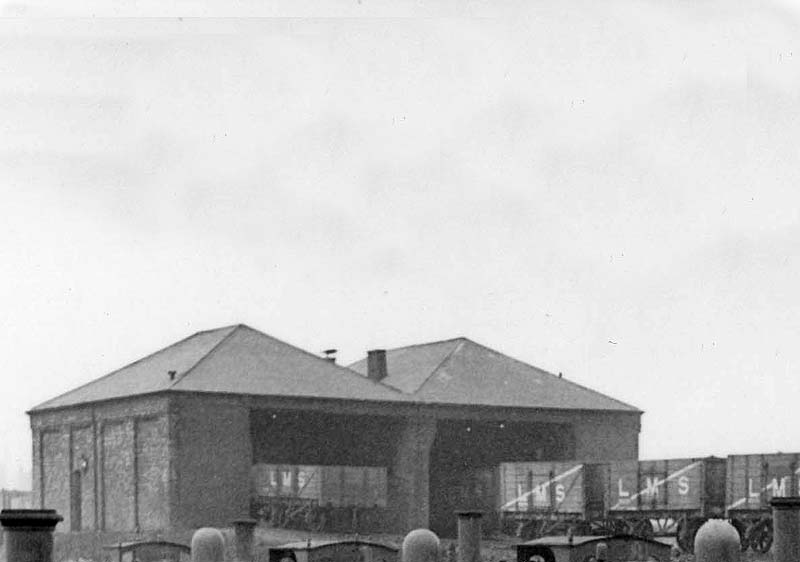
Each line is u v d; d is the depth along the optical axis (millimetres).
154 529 51812
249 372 54688
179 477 51281
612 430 61656
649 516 50375
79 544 53250
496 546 52219
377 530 58719
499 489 57531
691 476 48781
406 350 66375
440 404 57719
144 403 53031
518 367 62750
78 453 57250
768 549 45062
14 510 14961
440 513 62219
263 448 59750
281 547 28797
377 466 59531
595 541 24828
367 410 56000
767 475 45000
